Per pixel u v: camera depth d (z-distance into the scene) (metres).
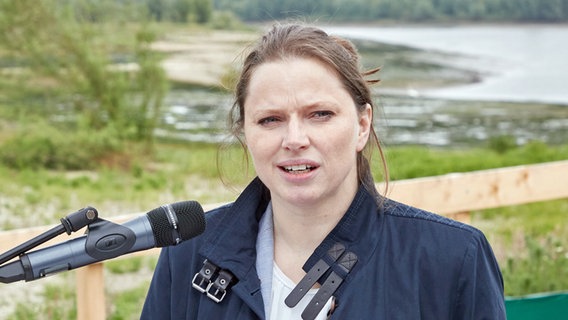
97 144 21.69
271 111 2.87
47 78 23.55
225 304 3.08
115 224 2.77
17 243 5.00
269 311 3.04
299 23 3.17
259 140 2.91
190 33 29.27
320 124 2.87
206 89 25.64
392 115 26.17
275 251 3.12
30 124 21.91
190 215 2.85
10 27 23.19
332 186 2.91
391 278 2.96
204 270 3.10
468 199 6.18
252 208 3.17
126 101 22.84
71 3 24.23
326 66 2.90
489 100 27.80
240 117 3.09
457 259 2.95
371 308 2.92
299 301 2.98
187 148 22.42
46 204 16.92
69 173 20.70
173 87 25.77
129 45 23.89
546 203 15.05
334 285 2.96
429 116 26.28
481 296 2.95
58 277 10.64
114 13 24.61
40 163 21.08
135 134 22.44
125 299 9.73
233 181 3.50
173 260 3.24
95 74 22.97
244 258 3.09
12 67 23.47
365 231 3.03
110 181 19.73
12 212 16.00
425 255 2.97
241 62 3.06
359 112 3.02
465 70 30.34
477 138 24.14
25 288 10.27
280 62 2.89
